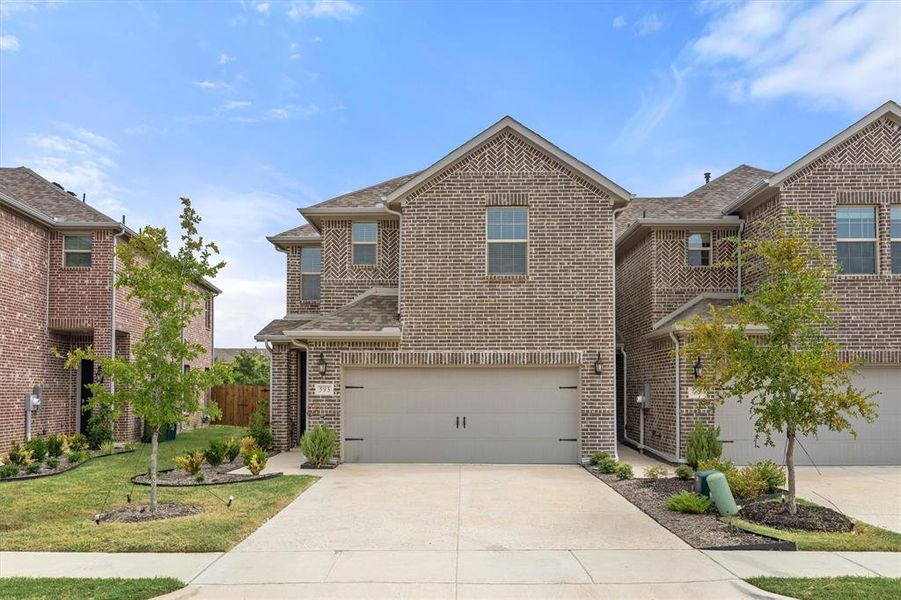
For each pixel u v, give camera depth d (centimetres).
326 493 1215
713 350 1040
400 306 1605
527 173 1612
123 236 2062
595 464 1509
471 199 1612
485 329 1588
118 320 2038
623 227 2120
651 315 1803
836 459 1559
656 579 723
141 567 764
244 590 689
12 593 661
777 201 1598
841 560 788
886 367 1559
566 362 1576
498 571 753
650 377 1800
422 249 1608
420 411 1605
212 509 1057
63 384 2056
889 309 1552
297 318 2005
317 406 1588
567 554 820
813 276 985
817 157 1577
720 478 1016
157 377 1045
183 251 1087
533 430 1592
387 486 1284
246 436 1878
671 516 1010
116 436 2022
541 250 1598
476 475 1414
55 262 1992
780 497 1102
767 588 679
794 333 990
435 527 959
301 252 2069
